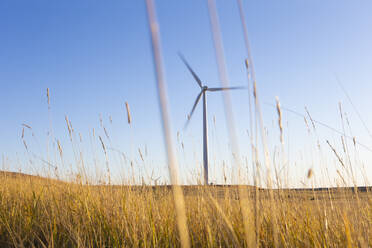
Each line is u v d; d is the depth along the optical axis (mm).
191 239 3574
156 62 499
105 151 4930
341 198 3754
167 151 510
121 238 3986
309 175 1292
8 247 4117
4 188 6293
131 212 4195
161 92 509
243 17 1359
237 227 3533
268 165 1846
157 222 4094
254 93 1562
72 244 3973
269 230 3432
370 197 3514
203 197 3883
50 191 5430
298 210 3768
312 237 3322
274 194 3748
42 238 4352
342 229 3158
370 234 3055
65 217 4551
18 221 4742
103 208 4469
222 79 702
